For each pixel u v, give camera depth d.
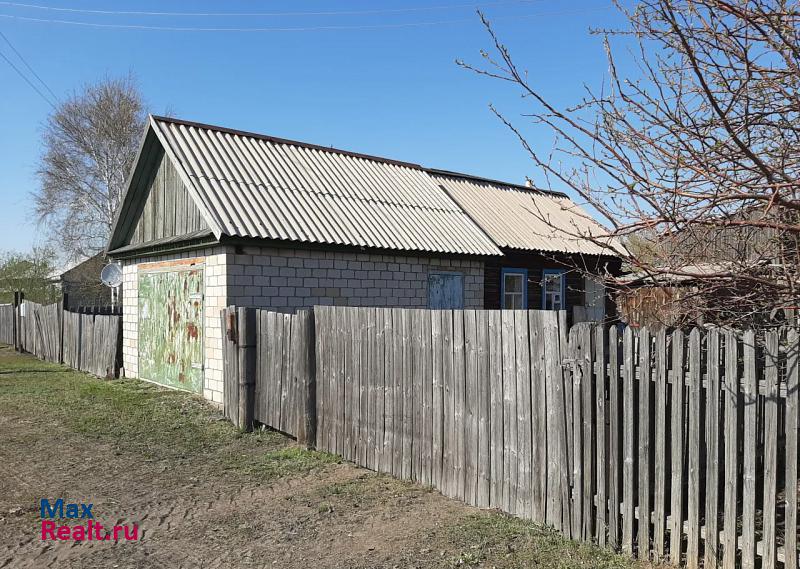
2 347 23.06
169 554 4.65
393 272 12.26
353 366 6.86
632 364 4.22
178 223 11.89
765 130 3.53
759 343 3.80
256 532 5.03
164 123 12.18
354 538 4.82
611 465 4.32
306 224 11.16
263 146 13.29
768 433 3.56
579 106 3.52
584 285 16.59
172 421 9.12
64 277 44.19
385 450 6.39
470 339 5.47
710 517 3.79
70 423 9.07
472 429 5.44
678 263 3.52
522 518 4.96
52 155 39.19
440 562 4.30
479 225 14.59
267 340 8.38
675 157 3.20
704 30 3.11
